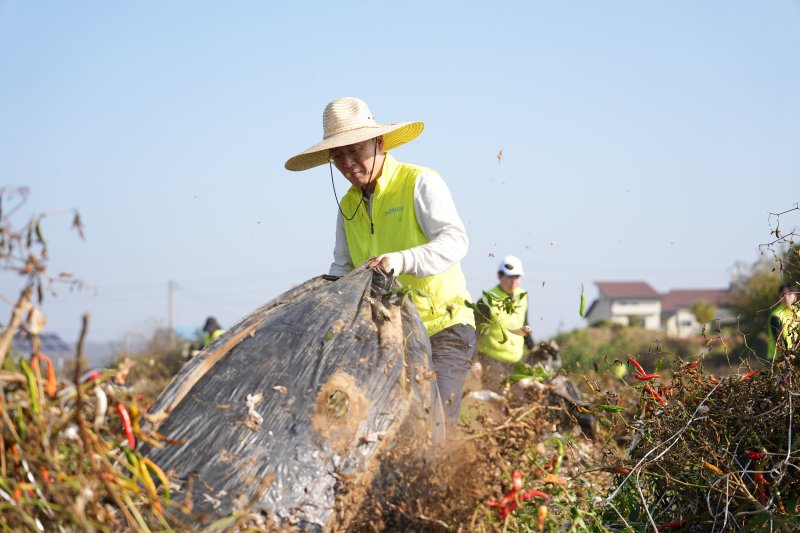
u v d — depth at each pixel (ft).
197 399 11.68
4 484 8.89
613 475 14.83
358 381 11.82
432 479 11.57
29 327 9.08
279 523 10.59
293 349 12.16
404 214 15.90
